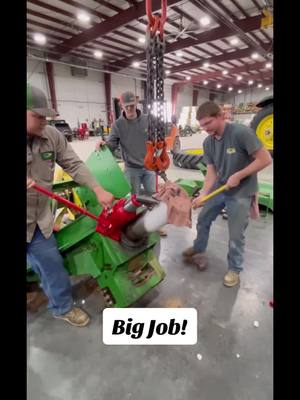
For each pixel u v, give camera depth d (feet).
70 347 4.31
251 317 4.83
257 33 24.62
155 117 3.42
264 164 4.71
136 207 4.12
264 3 17.58
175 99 44.19
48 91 28.25
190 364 3.95
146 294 5.51
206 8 15.58
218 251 7.25
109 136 7.54
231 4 18.53
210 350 4.17
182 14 19.13
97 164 5.62
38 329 4.71
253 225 8.84
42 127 3.80
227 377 3.73
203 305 5.16
